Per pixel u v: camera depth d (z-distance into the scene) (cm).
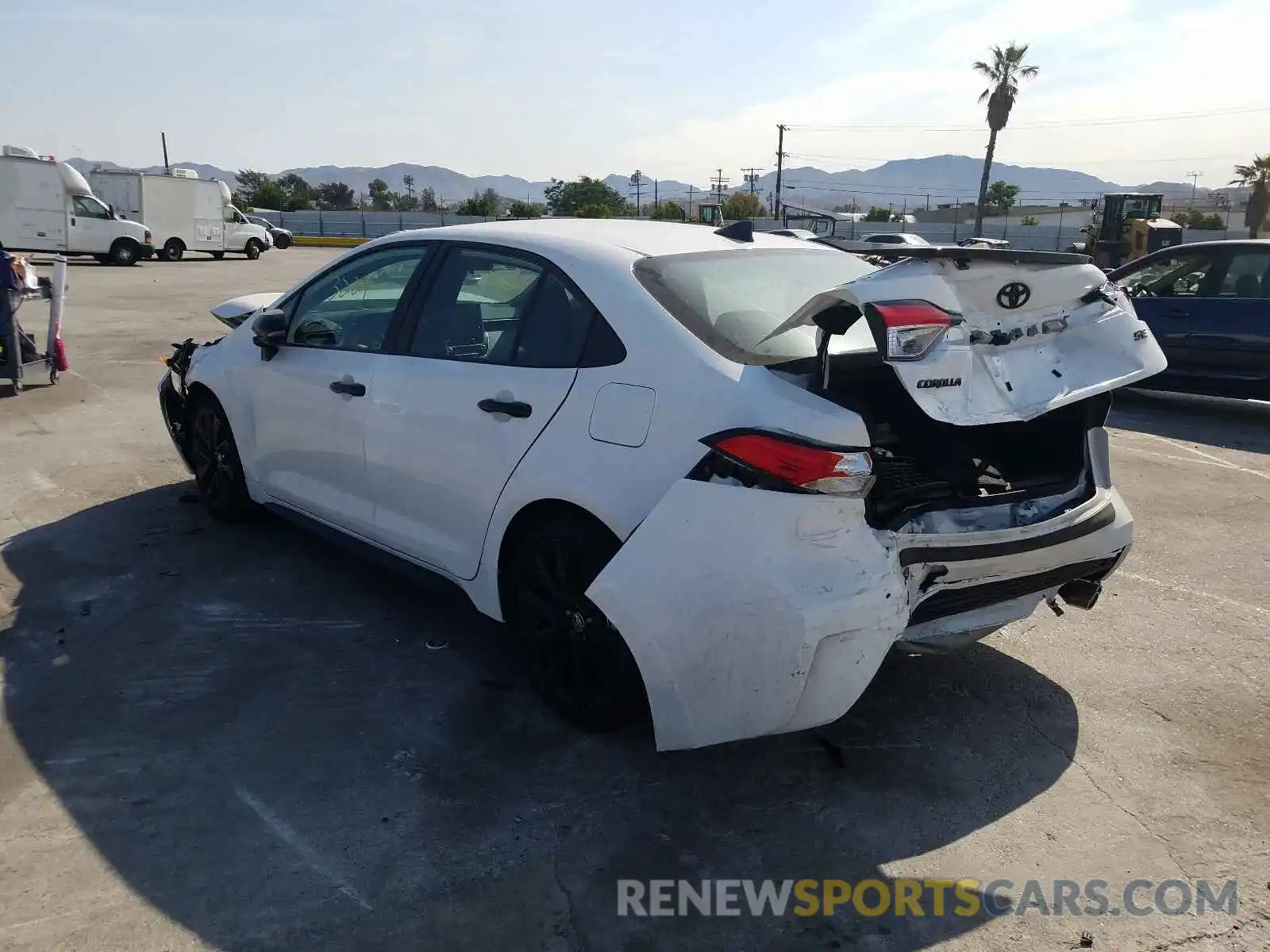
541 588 340
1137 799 307
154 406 821
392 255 418
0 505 557
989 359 279
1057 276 290
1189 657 405
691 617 275
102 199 3098
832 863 275
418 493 381
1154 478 692
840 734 341
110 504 564
